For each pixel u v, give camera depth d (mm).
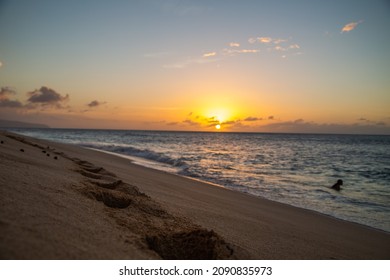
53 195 3764
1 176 3941
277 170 19375
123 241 2930
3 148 7922
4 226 2270
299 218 7422
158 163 19500
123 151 27438
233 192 10352
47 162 7391
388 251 5461
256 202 8930
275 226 6074
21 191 3471
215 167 19266
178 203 6352
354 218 8242
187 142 65750
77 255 2260
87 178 6086
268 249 4305
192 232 3609
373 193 12570
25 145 12180
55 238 2387
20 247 2051
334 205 9859
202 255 3283
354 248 5379
